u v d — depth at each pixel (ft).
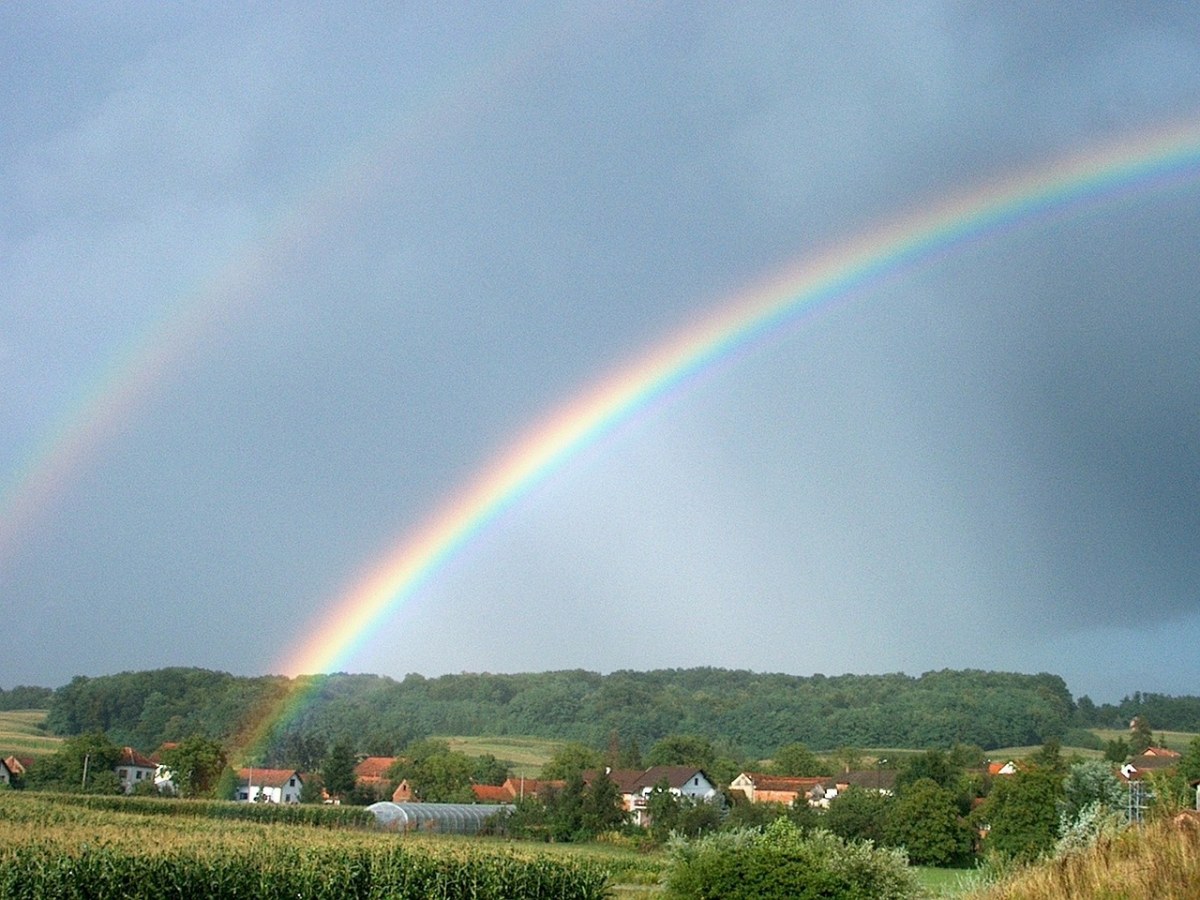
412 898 116.67
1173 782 60.03
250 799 371.56
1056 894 51.72
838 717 651.25
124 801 242.99
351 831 201.36
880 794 255.29
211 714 549.54
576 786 268.62
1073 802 148.66
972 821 238.89
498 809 277.23
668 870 101.55
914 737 617.62
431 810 263.70
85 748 347.77
